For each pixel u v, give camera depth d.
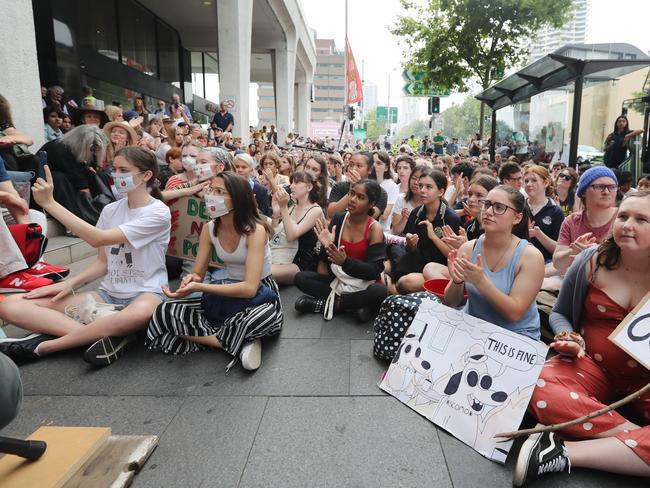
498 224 2.46
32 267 3.43
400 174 5.90
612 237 2.29
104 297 3.35
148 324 3.14
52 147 4.92
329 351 3.20
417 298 3.05
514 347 2.34
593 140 13.91
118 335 3.08
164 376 2.85
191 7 16.81
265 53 25.69
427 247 4.04
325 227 3.69
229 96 13.81
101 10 12.99
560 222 4.29
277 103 23.70
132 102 14.77
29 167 4.68
